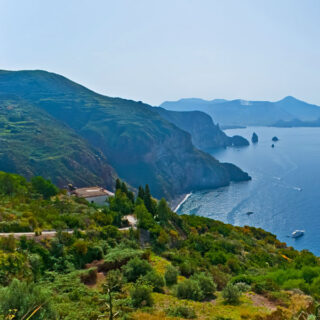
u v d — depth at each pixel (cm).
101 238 3181
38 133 17362
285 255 5959
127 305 1823
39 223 3114
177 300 2077
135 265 2402
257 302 2272
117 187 6112
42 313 1284
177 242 4331
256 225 11756
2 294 1301
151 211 5556
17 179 5509
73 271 2309
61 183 13700
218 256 4031
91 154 17538
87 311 1625
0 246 2223
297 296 2350
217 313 1888
